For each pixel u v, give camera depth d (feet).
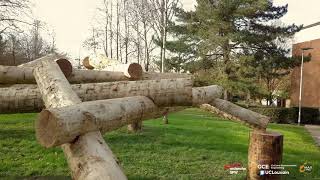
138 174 22.70
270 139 20.83
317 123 100.17
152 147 30.04
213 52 93.76
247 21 91.86
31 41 117.29
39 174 21.47
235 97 111.75
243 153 30.48
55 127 9.41
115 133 34.40
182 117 65.77
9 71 17.16
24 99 14.06
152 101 15.07
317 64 121.29
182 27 96.43
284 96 131.95
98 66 33.45
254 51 91.61
